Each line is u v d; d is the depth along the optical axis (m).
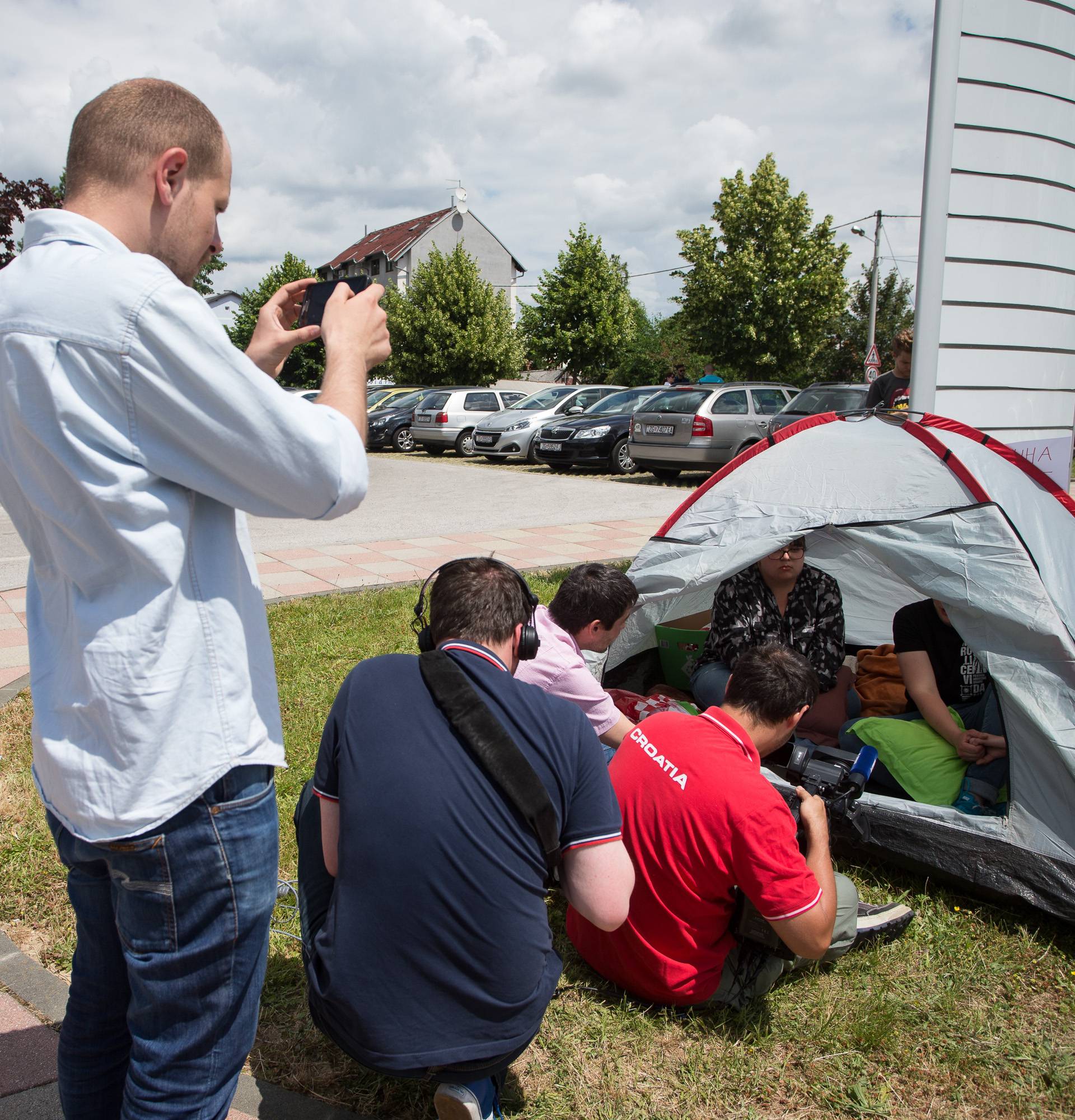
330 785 1.90
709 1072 2.33
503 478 15.14
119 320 1.19
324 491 1.30
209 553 1.34
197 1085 1.47
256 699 1.41
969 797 3.22
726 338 25.98
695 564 3.59
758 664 2.51
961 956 2.79
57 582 1.34
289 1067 2.36
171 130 1.34
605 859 1.90
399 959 1.77
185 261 1.43
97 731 1.29
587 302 33.62
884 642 5.00
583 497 12.88
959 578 3.07
